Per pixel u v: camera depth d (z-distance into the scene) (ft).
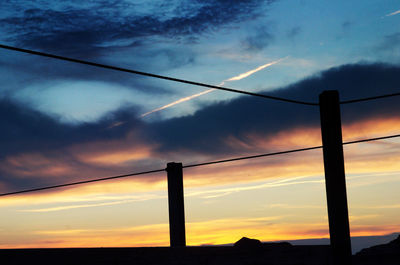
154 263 25.43
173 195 36.29
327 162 30.40
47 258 24.06
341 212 29.53
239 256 26.32
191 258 25.89
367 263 27.94
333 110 30.94
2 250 23.50
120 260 25.11
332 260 28.32
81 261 24.53
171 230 35.86
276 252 26.86
